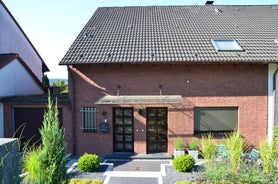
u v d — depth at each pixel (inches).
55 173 223.3
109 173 468.1
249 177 344.5
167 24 729.0
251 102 590.9
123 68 588.1
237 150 375.2
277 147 387.5
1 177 144.3
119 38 656.4
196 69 586.6
